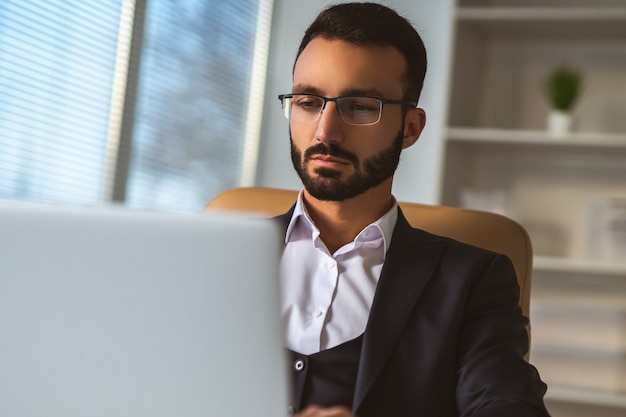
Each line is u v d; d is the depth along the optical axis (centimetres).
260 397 79
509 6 410
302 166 146
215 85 441
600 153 386
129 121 380
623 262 362
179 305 79
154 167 402
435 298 143
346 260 150
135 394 79
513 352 139
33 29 330
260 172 475
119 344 79
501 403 126
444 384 136
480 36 405
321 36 145
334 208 150
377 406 134
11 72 323
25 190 331
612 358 322
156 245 79
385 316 140
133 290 79
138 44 383
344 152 143
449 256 148
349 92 142
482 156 409
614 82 393
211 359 79
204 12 427
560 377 328
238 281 79
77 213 80
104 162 370
